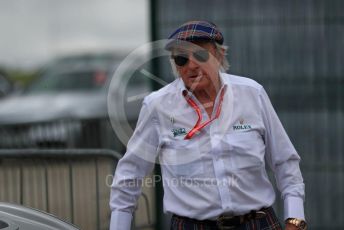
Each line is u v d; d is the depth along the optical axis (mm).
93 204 21031
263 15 20234
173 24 19953
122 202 10836
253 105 10445
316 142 20594
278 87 20406
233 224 10336
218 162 10258
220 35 10453
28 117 36594
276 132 10602
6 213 10672
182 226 10445
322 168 20641
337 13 20172
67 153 17609
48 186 21203
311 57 20297
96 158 17797
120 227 10766
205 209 10273
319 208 20797
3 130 26781
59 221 10781
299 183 10680
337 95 20375
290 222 10516
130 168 10797
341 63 20266
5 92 45750
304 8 20266
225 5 20172
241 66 20359
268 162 10836
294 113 20531
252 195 10375
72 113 36969
